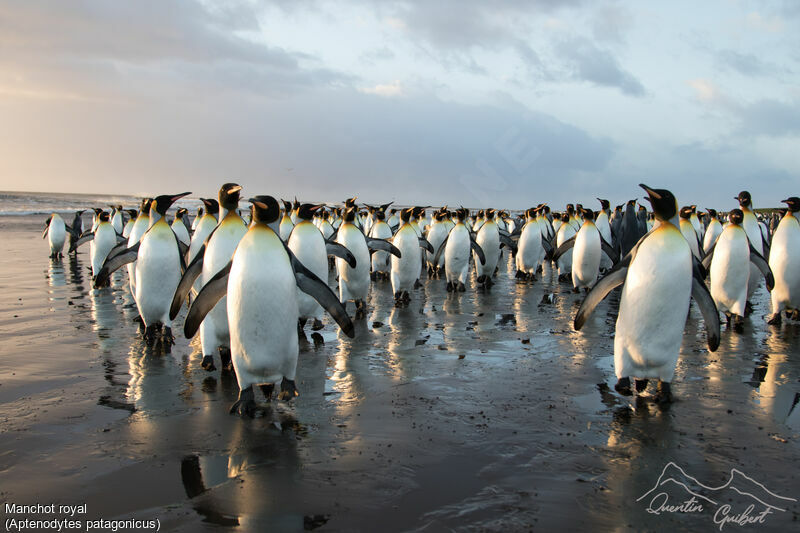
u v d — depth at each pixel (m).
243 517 3.24
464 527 3.16
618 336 5.47
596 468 3.95
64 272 15.90
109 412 5.01
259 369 4.91
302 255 8.29
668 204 5.22
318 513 3.29
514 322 9.48
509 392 5.70
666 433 4.61
